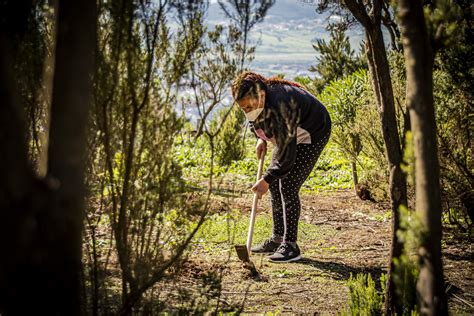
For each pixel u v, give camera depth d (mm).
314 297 3945
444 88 4684
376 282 4273
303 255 5031
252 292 3996
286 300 3865
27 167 1422
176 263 2875
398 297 3061
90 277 2754
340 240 5566
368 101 7391
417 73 2062
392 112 3070
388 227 6090
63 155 1606
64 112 1630
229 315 3434
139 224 2572
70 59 1652
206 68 2648
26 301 1468
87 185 2574
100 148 2662
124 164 2578
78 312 1646
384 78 3068
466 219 5383
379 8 3088
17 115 1408
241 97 4062
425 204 2039
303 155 4680
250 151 11609
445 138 5043
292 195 4781
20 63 2354
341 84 8695
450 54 3922
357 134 7418
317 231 5926
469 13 3510
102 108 2439
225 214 6195
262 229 5754
